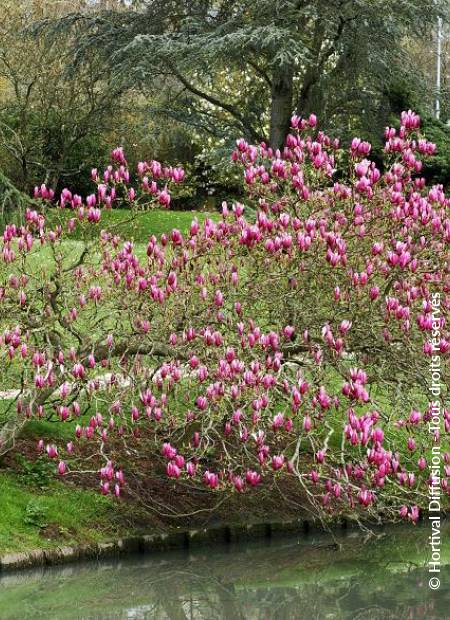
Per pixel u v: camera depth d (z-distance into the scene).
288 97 28.42
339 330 9.66
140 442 11.38
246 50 26.78
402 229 10.42
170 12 28.94
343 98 28.14
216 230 10.34
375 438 9.12
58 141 28.42
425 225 10.14
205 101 31.14
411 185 10.95
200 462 11.53
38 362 9.48
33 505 10.10
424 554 11.01
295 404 9.28
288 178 10.71
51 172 28.83
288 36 24.67
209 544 10.85
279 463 9.70
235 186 34.12
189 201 35.00
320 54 27.97
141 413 11.35
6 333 9.46
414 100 29.66
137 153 32.56
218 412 9.87
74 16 27.88
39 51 28.50
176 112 28.80
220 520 11.16
